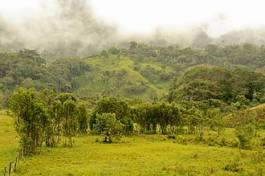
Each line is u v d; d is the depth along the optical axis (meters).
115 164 59.03
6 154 69.44
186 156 69.25
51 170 52.84
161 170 53.56
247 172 52.66
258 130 130.25
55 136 97.06
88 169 53.56
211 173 52.00
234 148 86.12
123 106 126.44
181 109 138.88
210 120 127.12
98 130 103.94
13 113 76.56
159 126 138.75
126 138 110.31
